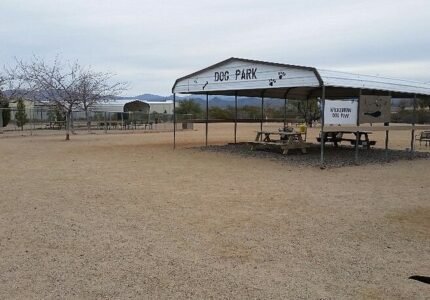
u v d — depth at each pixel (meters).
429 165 12.59
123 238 5.14
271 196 7.67
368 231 5.52
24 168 11.11
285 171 10.89
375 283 3.90
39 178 9.48
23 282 3.85
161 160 13.10
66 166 11.57
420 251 4.78
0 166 11.48
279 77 12.77
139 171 10.70
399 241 5.12
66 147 17.70
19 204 6.89
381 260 4.48
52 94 32.03
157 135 27.20
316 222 5.92
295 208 6.75
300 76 12.13
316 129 34.09
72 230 5.46
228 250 4.74
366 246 4.92
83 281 3.88
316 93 19.84
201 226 5.68
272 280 3.93
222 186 8.63
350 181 9.42
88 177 9.67
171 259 4.45
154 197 7.52
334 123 11.87
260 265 4.30
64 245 4.87
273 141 17.06
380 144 20.78
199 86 16.00
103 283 3.84
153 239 5.11
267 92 19.58
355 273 4.12
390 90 13.87
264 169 11.23
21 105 36.31
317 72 11.61
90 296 3.58
